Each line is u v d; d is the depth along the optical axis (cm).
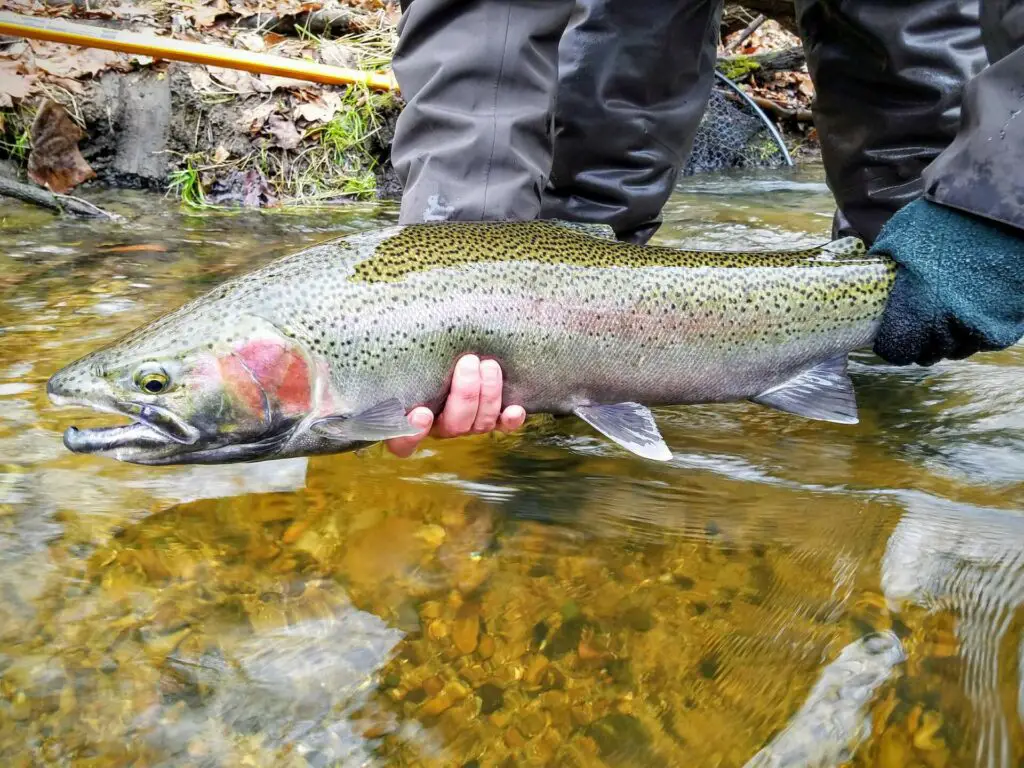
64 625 53
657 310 73
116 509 64
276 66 160
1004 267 62
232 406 62
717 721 48
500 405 69
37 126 156
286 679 50
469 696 50
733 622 55
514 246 71
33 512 63
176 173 163
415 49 73
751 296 75
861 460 75
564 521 65
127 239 134
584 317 71
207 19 194
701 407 87
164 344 62
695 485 71
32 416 77
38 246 128
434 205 71
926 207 65
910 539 62
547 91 72
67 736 46
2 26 140
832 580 58
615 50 93
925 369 95
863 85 90
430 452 75
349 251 67
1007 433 80
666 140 100
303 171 172
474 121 70
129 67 168
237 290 64
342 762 46
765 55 258
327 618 55
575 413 74
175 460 64
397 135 75
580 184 100
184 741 46
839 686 50
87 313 101
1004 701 49
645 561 61
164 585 57
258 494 67
